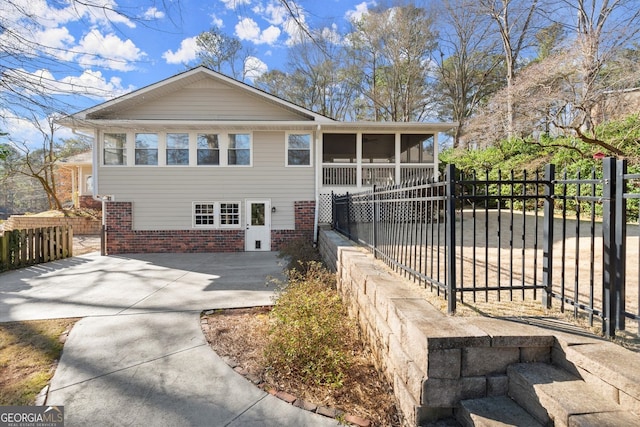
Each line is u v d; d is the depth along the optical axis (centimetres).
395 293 301
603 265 220
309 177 1146
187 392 288
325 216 1145
